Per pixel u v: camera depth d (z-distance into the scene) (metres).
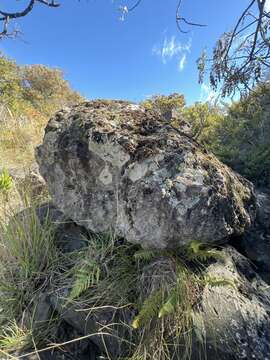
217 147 4.76
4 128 5.94
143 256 1.93
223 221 1.96
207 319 1.71
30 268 2.41
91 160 2.24
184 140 2.22
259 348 1.64
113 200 2.17
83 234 2.51
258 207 2.69
